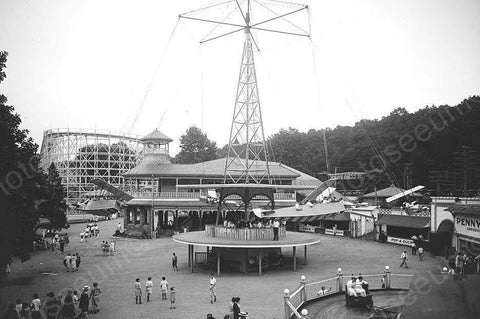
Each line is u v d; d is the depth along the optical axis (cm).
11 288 3400
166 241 6381
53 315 2386
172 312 2686
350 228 6869
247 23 4647
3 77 3069
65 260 4138
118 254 5159
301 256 4850
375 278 3312
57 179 6450
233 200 6075
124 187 10994
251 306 2773
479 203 4400
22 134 3353
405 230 5991
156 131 8231
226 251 4222
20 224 3244
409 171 9075
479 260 3291
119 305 2878
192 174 7500
